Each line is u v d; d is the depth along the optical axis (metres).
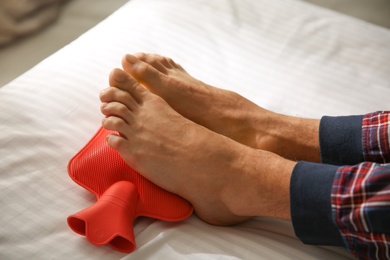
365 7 2.02
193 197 0.88
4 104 0.95
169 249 0.81
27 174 0.86
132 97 0.95
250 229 0.89
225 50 1.21
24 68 1.59
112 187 0.86
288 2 1.37
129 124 0.91
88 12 1.82
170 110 0.93
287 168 0.82
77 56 1.10
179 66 1.08
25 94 0.99
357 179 0.74
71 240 0.80
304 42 1.26
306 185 0.77
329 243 0.80
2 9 1.60
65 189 0.87
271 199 0.82
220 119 0.97
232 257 0.81
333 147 0.89
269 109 1.08
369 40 1.29
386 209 0.71
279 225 0.90
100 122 1.00
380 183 0.72
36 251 0.77
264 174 0.82
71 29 1.75
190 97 0.98
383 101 1.14
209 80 1.12
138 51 1.15
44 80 1.03
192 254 0.81
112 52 1.13
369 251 0.75
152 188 0.90
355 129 0.89
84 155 0.89
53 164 0.90
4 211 0.80
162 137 0.89
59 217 0.83
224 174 0.85
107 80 1.07
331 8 2.00
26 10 1.67
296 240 0.87
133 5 1.29
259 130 0.96
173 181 0.88
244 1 1.34
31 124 0.94
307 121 0.97
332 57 1.23
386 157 0.86
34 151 0.90
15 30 1.65
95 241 0.78
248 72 1.16
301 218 0.78
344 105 1.12
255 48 1.23
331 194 0.75
